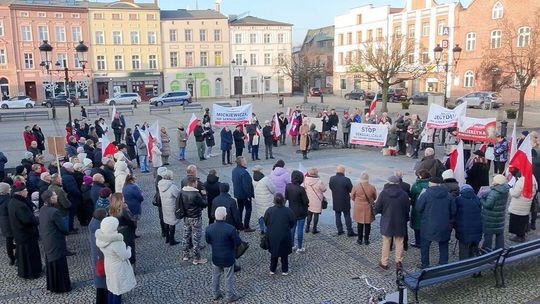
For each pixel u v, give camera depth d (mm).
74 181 11500
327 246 10477
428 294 8047
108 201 9219
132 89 66938
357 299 8000
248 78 73125
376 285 8477
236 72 72250
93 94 64375
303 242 10758
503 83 40625
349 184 10805
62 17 60938
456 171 11750
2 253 10562
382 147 22969
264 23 72188
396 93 53844
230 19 74062
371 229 11531
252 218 12617
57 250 8281
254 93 73750
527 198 10086
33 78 60219
